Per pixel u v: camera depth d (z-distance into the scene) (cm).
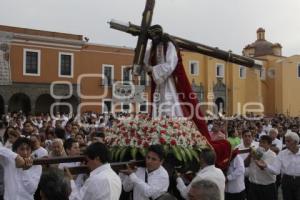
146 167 538
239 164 739
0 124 1298
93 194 439
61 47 3722
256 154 786
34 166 564
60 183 320
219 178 532
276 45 5594
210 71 4703
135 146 559
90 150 460
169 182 561
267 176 814
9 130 858
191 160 580
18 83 3522
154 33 616
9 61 3466
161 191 507
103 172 455
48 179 321
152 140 559
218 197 295
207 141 620
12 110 3656
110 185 443
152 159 516
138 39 614
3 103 3481
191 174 586
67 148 729
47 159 486
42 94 3641
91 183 443
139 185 508
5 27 3491
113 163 522
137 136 565
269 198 817
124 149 564
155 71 615
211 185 297
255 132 1376
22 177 554
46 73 3653
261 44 5675
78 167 499
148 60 649
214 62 4750
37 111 3762
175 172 567
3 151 532
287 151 797
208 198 291
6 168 554
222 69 4806
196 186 299
